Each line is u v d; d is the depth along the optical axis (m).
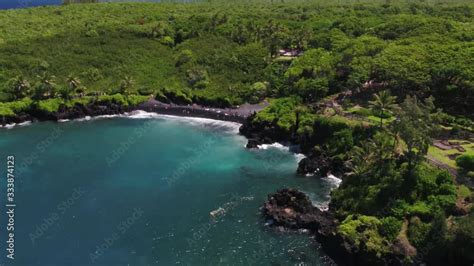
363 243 77.44
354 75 136.88
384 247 76.81
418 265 74.12
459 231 72.25
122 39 194.75
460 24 167.50
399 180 87.25
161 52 189.50
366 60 144.25
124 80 163.75
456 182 87.50
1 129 140.75
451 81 126.06
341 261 78.88
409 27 167.38
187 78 172.00
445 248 73.69
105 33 197.62
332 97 143.62
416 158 89.56
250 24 198.12
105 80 169.75
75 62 176.62
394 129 93.00
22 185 103.38
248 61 175.75
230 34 196.38
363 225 80.56
